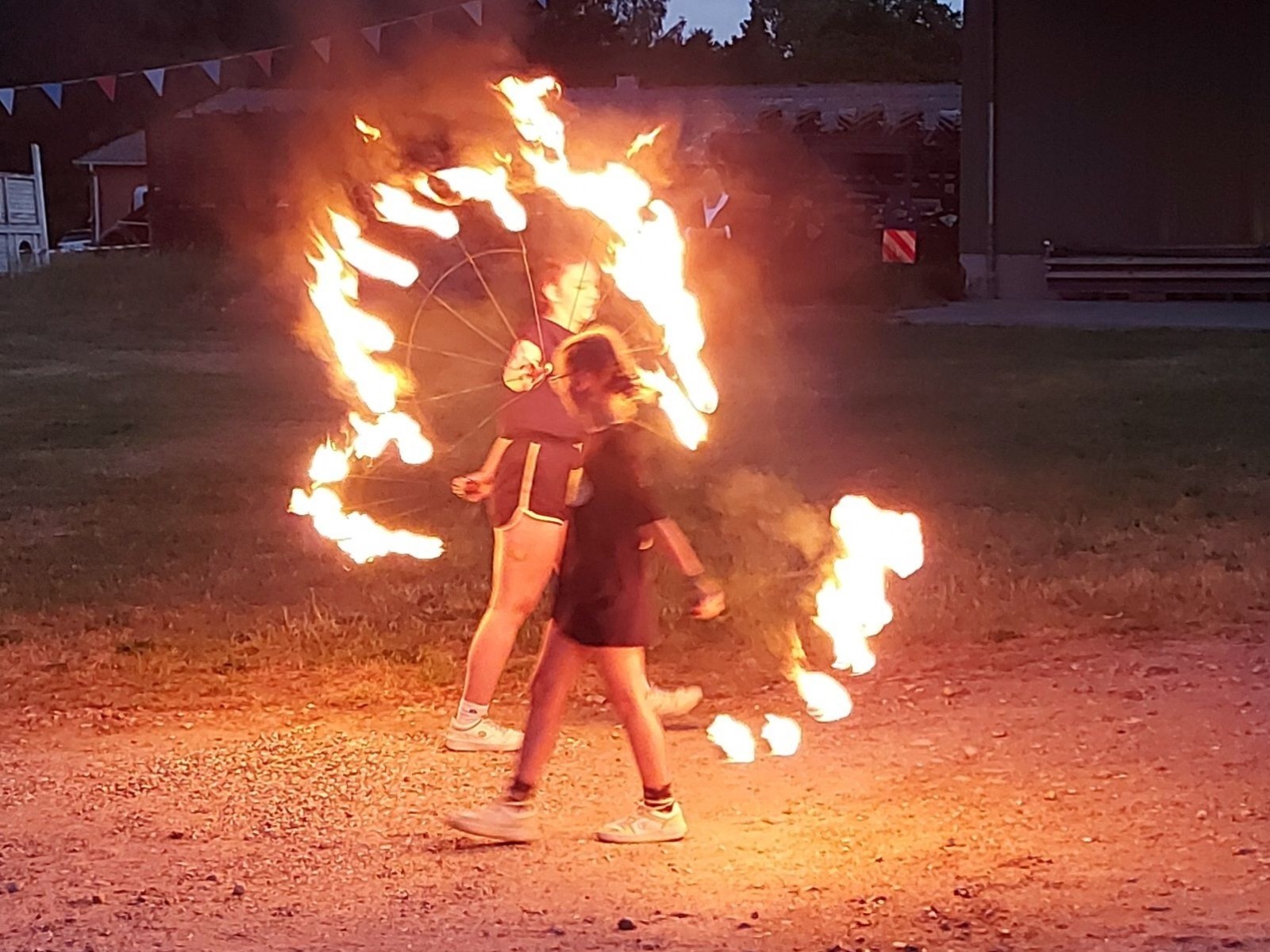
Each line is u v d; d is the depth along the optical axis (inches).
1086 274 1180.5
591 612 203.5
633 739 207.2
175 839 214.7
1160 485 477.4
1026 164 1189.1
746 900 185.0
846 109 1505.9
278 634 324.5
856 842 205.0
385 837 213.8
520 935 177.2
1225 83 1149.7
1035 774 232.4
